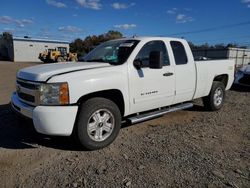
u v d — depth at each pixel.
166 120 6.40
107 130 4.65
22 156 4.24
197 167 3.92
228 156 4.34
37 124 4.13
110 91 4.74
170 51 5.76
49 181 3.51
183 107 6.14
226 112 7.35
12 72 21.83
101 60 5.38
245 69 11.59
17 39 52.75
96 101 4.45
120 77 4.74
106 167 3.89
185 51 6.16
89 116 4.36
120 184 3.44
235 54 46.53
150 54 4.85
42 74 4.29
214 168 3.90
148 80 5.18
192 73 6.22
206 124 6.13
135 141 4.95
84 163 4.02
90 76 4.38
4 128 5.51
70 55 42.66
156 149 4.57
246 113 7.28
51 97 4.12
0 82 14.00
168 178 3.60
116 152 4.44
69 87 4.16
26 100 4.49
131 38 5.58
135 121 5.08
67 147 4.61
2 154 4.30
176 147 4.68
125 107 4.92
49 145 4.69
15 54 52.84
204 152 4.48
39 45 55.19
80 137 4.33
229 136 5.34
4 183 3.45
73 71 4.40
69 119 4.17
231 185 3.45
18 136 5.08
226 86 7.84
